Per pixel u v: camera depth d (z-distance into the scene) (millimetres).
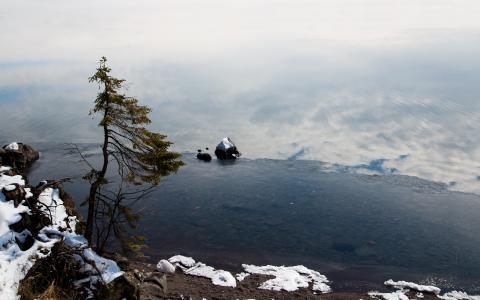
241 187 48281
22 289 15891
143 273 24469
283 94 135000
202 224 37656
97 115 101938
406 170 55594
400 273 29188
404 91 133250
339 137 77375
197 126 90125
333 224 37875
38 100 135875
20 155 54875
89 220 19703
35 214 19656
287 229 36719
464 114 96500
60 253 17875
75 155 61656
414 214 40125
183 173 54125
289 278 26547
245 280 26438
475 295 26297
